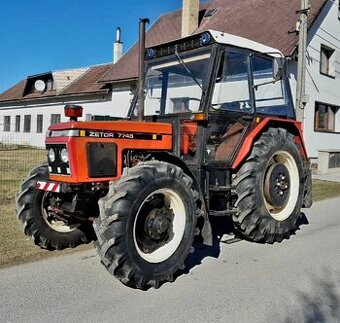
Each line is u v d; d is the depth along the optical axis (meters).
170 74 4.72
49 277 3.81
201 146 4.32
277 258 4.48
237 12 17.95
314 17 14.75
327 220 6.53
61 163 3.76
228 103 4.54
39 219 4.41
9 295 3.41
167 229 3.80
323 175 13.60
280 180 5.12
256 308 3.23
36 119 26.62
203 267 4.18
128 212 3.38
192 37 4.49
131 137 3.96
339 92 17.05
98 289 3.57
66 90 23.84
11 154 17.42
